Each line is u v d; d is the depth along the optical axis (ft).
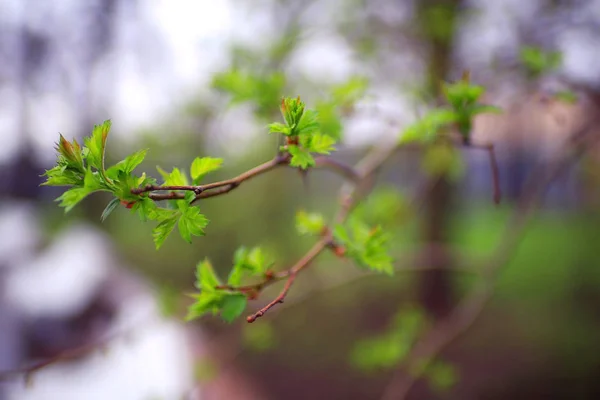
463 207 45.14
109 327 15.39
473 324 29.12
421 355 9.69
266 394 21.90
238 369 24.18
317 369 24.44
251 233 29.99
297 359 25.46
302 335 28.04
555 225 43.19
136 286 21.39
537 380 22.66
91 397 11.27
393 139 7.97
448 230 30.66
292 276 4.57
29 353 14.97
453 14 14.37
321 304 31.58
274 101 6.98
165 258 30.63
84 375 12.06
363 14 15.81
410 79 12.20
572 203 27.89
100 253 24.23
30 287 17.79
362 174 6.91
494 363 24.61
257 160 21.50
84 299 17.34
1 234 22.12
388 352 9.22
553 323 27.63
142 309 16.24
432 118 5.51
